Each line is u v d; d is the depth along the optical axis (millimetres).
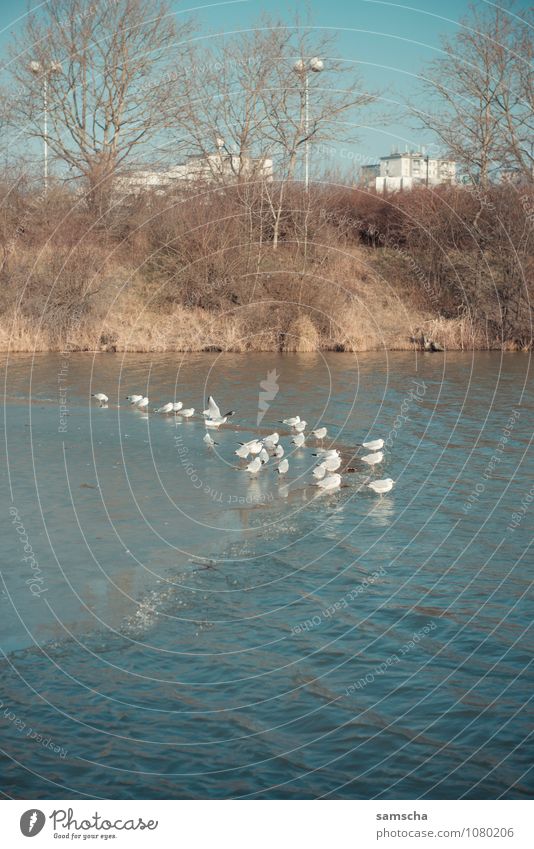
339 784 7418
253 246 40469
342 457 18844
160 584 11211
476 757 7777
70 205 42688
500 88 41406
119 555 12125
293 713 8398
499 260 41250
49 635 9656
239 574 11719
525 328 40031
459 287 42312
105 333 38156
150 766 7551
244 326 38844
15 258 39812
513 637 10078
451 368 33312
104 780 7359
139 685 8750
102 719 8156
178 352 37469
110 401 25406
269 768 7602
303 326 38656
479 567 12242
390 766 7668
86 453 18297
